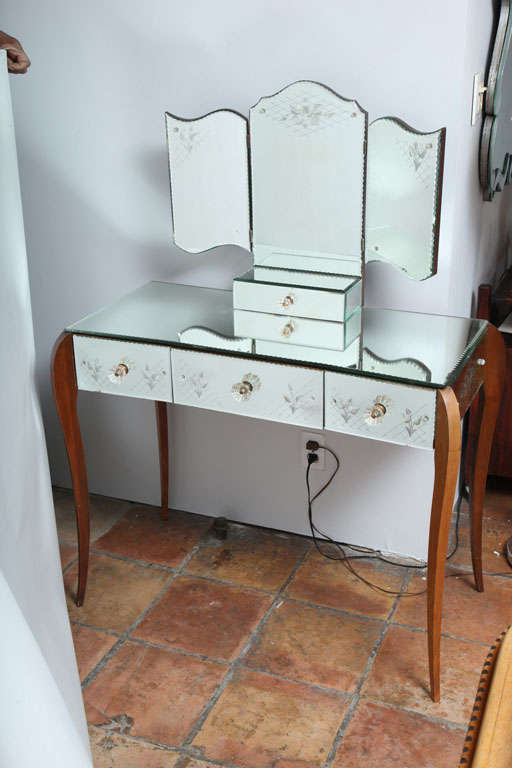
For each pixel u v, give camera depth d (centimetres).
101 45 232
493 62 217
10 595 156
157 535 268
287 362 192
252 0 212
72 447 224
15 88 247
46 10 234
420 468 238
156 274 253
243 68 221
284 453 255
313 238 212
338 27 207
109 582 246
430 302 224
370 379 184
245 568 250
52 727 160
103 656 218
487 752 97
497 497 277
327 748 189
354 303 204
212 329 212
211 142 214
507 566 246
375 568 248
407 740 191
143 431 273
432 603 192
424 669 210
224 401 205
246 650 219
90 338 212
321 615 230
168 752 189
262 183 212
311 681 208
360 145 197
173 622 230
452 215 214
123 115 238
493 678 105
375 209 203
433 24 197
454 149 207
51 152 251
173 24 223
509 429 264
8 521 183
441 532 186
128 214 249
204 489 273
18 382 192
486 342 211
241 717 198
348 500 252
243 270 240
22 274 192
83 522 230
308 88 197
